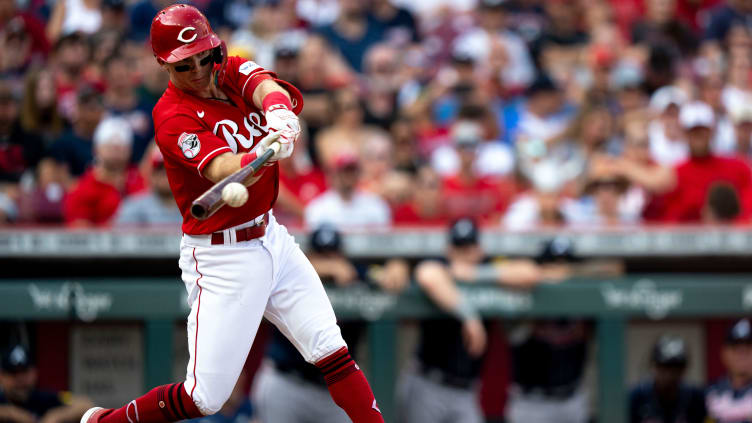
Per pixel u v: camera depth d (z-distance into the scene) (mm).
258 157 12703
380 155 34188
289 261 14844
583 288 27359
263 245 14344
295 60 36750
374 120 37500
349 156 30812
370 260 28469
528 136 37000
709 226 29078
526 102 39094
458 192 32625
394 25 44719
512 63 42906
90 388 26891
